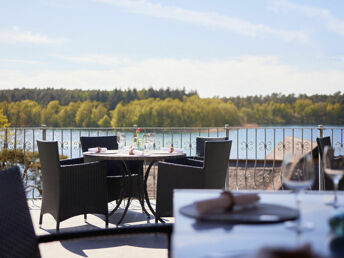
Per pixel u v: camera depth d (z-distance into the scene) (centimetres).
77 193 371
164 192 367
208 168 349
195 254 89
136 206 496
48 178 374
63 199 362
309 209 127
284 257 67
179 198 144
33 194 524
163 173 367
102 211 389
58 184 360
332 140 549
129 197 421
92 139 474
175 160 446
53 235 138
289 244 93
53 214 369
